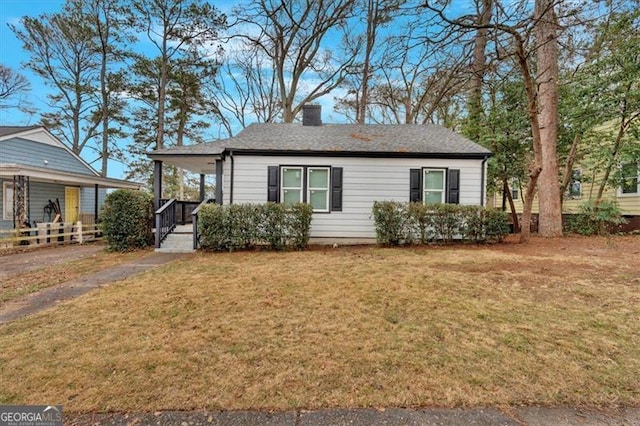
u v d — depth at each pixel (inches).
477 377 96.2
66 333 127.8
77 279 223.9
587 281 191.8
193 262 270.5
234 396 87.7
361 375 97.5
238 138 409.4
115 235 350.9
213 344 117.6
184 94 847.7
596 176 490.3
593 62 410.0
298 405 84.4
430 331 128.0
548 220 397.1
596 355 108.4
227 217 327.3
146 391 89.7
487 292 175.2
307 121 492.1
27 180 476.4
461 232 346.3
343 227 381.4
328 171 380.8
